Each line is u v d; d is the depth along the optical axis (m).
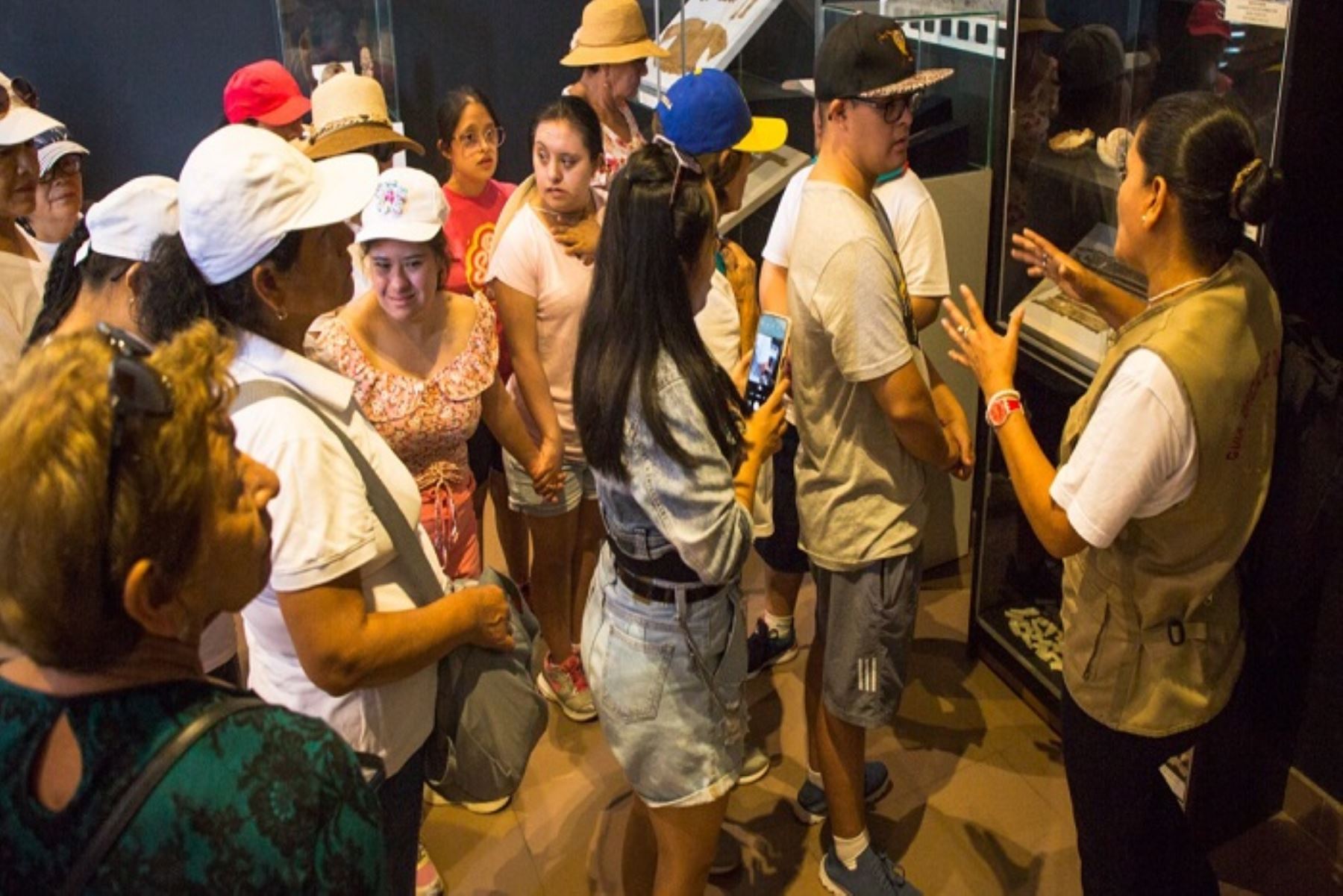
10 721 0.96
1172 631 1.86
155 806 0.93
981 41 3.07
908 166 2.87
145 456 0.93
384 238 2.14
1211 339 1.66
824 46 2.04
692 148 2.12
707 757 1.94
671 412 1.69
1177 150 1.63
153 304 1.54
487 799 1.88
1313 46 1.97
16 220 3.05
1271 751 2.53
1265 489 1.81
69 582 0.91
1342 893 2.45
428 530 2.44
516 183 5.15
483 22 4.89
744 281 2.55
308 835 0.97
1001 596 3.19
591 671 1.96
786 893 2.52
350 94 3.23
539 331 2.75
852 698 2.31
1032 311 2.86
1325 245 2.10
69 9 4.63
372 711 1.67
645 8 4.24
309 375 1.56
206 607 1.03
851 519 2.22
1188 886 2.03
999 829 2.66
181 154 4.96
